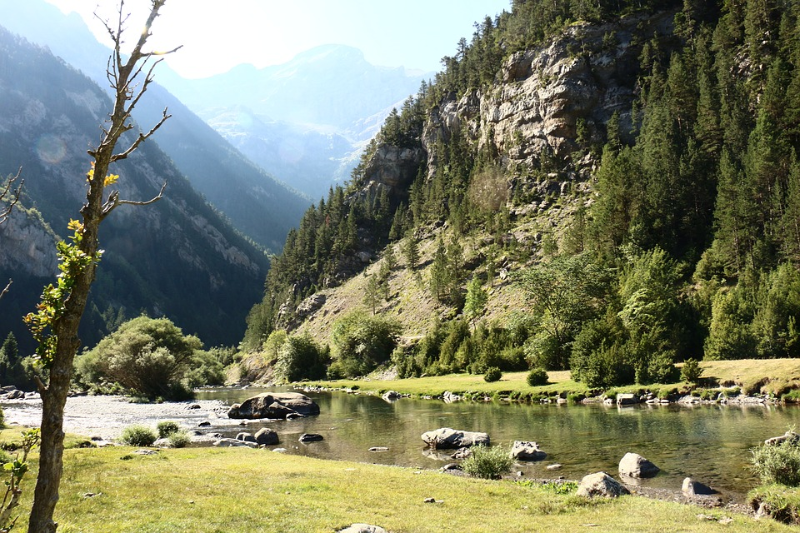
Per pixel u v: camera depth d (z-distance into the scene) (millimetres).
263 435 35438
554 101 160500
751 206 87250
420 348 110812
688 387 51250
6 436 28891
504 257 135000
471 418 45250
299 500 16531
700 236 101500
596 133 153625
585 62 160125
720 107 117062
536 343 78625
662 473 23516
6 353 157625
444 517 15156
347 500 16859
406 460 28703
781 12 130625
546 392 58625
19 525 12516
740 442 29031
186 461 24031
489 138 185500
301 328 185125
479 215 165375
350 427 43000
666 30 158875
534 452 28062
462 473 24938
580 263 83688
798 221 80125
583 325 72375
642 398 51562
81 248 7160
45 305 6945
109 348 94750
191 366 120562
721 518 15234
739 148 107938
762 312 64250
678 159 110500
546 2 188500
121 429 42625
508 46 193875
